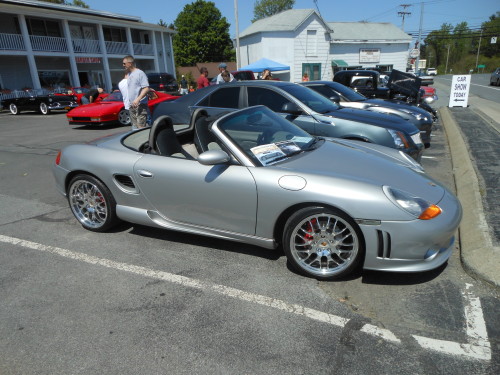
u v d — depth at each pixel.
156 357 2.11
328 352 2.12
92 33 27.77
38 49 23.03
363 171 2.86
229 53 58.19
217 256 3.25
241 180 2.86
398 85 9.93
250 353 2.13
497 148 6.87
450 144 7.93
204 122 3.61
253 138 3.15
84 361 2.10
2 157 7.58
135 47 30.33
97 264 3.16
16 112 18.80
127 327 2.37
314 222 2.76
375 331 2.29
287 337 2.25
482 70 92.44
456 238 3.53
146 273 3.00
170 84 18.81
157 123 3.39
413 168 3.23
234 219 2.98
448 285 2.75
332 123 4.88
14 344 2.24
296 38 27.53
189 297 2.67
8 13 21.25
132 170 3.32
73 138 9.92
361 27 31.36
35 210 4.48
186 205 3.16
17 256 3.32
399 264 2.59
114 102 12.53
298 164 2.96
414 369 1.99
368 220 2.53
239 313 2.48
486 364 2.02
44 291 2.78
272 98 5.32
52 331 2.35
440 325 2.33
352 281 2.82
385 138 4.66
